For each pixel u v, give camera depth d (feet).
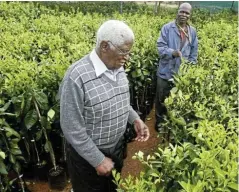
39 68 11.80
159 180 5.89
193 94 10.06
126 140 13.37
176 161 5.92
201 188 5.02
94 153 7.92
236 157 6.02
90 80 7.45
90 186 9.22
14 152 10.20
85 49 14.55
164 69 15.74
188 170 6.08
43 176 13.03
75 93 7.39
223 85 11.06
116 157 9.09
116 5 42.01
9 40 16.21
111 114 8.02
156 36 19.38
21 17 24.93
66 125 7.66
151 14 35.91
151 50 17.16
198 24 27.58
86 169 8.82
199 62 14.56
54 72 11.63
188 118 9.05
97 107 7.68
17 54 14.75
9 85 10.62
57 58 12.94
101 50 7.31
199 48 17.22
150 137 16.94
